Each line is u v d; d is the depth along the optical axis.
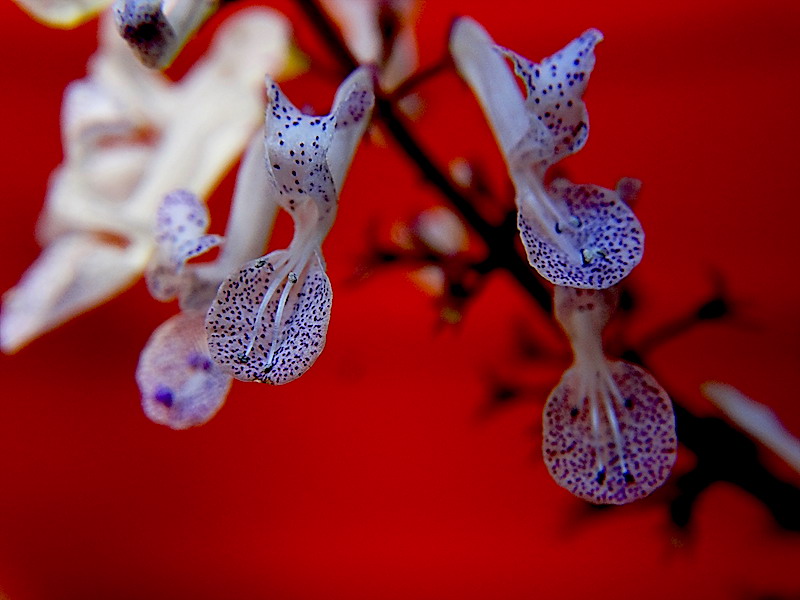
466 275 0.06
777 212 0.11
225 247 0.06
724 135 0.11
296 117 0.05
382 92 0.06
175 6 0.06
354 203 0.10
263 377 0.05
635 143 0.11
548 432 0.06
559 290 0.06
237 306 0.06
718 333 0.11
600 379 0.06
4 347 0.08
